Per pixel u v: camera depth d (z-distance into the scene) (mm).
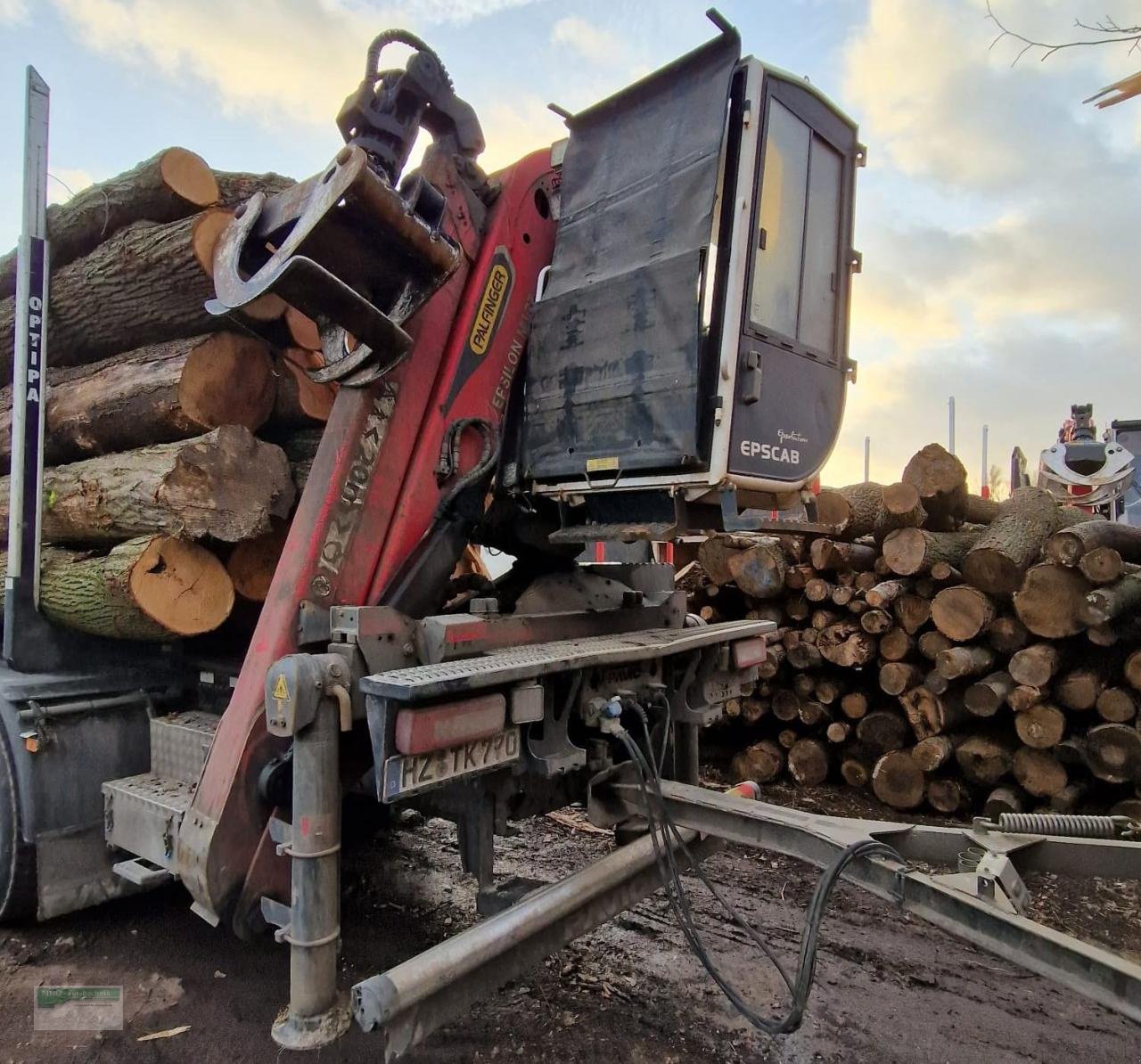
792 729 5453
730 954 3119
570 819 4547
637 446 2758
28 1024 2600
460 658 2592
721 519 2965
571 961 3029
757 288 2732
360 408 2723
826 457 3123
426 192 2764
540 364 3129
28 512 3334
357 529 2709
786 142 2861
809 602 5359
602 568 3752
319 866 2197
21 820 2859
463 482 2936
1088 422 9703
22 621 3291
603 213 3010
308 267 2309
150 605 2959
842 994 2857
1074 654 4629
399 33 2773
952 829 2518
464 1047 2521
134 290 3527
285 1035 2135
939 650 4723
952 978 2988
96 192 3752
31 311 3379
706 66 2787
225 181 3723
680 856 2947
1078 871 2410
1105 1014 2773
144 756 3156
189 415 3223
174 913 3365
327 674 2242
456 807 2705
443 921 3357
